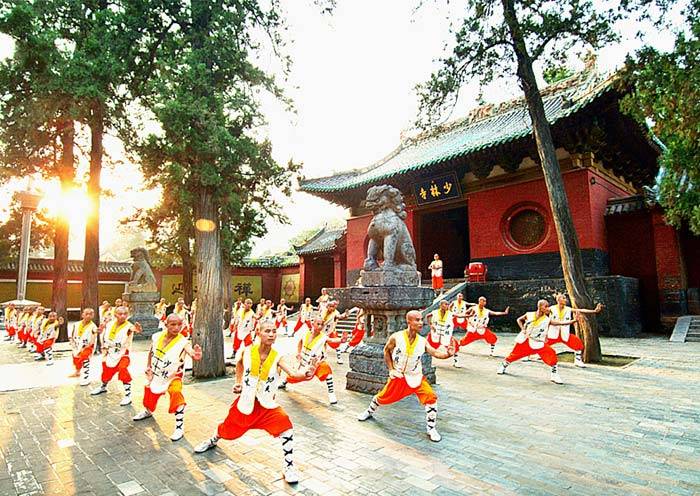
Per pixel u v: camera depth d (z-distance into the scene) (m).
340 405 6.70
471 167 20.27
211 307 9.62
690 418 5.89
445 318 10.27
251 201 16.09
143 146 9.50
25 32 9.34
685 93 10.29
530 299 16.98
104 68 9.29
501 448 4.77
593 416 6.00
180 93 8.96
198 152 9.32
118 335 7.36
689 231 17.84
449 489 3.77
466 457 4.51
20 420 6.01
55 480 4.06
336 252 33.53
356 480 3.97
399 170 21.33
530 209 18.72
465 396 7.21
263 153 10.87
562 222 11.41
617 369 9.60
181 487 3.89
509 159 18.66
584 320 10.80
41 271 31.03
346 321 18.91
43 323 11.87
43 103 10.08
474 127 24.47
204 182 9.43
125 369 6.91
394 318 7.70
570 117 15.37
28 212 19.33
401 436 5.19
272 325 4.33
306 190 26.06
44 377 9.47
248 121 10.73
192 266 28.02
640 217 17.69
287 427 4.05
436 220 29.45
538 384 8.16
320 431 5.41
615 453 4.61
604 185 18.42
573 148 17.06
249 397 4.16
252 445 4.95
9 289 30.09
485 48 12.15
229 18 10.34
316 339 7.02
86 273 16.23
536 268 18.00
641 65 11.04
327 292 22.62
